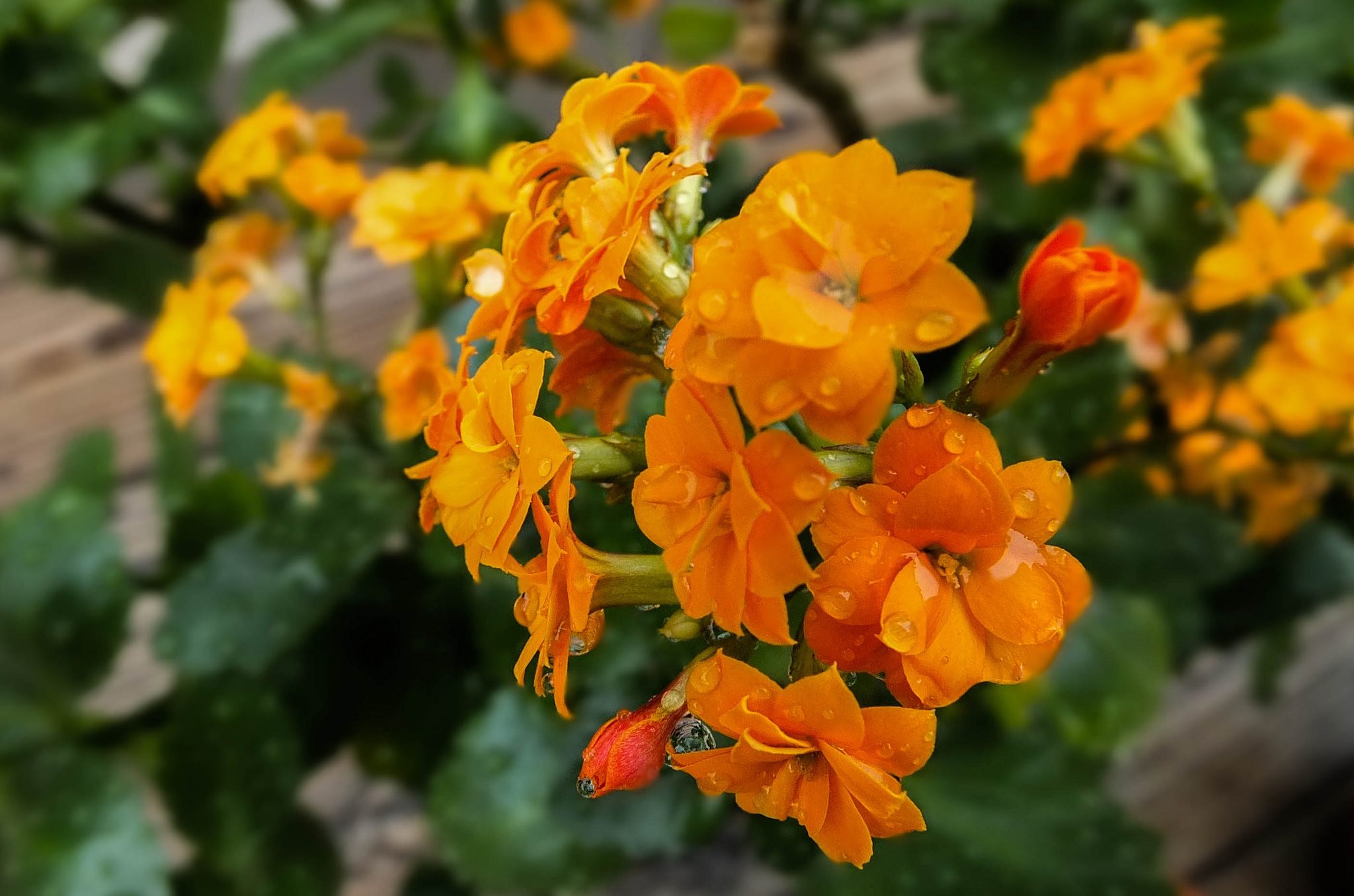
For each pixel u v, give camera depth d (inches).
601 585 4.2
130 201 12.8
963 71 8.6
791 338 3.6
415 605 7.6
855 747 3.8
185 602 6.8
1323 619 10.5
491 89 9.7
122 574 7.7
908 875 6.1
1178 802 9.3
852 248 3.7
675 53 10.0
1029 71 8.5
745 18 9.4
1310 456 6.7
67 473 8.7
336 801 9.4
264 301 12.4
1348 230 6.2
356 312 12.2
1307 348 6.0
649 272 4.3
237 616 6.7
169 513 8.2
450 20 9.5
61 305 12.9
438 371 5.9
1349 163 7.0
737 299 3.7
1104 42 8.6
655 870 8.8
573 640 4.3
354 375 7.4
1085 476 7.4
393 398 6.1
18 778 7.1
